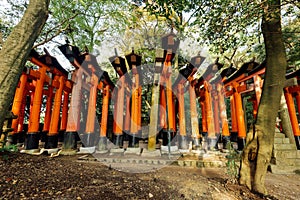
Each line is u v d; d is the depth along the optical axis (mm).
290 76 6430
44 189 1978
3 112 2262
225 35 3545
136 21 8430
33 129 5633
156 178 2988
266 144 2762
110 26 9328
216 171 4164
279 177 4230
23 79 5648
